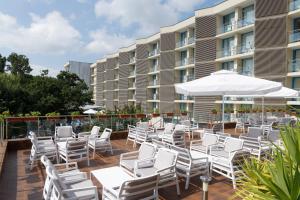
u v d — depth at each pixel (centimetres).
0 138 884
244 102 2586
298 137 247
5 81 2877
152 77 4491
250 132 879
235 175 543
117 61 5762
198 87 721
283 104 2255
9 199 487
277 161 235
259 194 230
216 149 700
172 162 505
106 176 462
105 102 6156
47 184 407
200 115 3125
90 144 813
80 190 365
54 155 707
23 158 784
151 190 396
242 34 2825
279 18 2352
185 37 3734
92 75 7644
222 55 3041
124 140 1116
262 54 2442
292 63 2316
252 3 2684
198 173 566
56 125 999
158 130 1095
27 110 2880
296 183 212
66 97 3475
